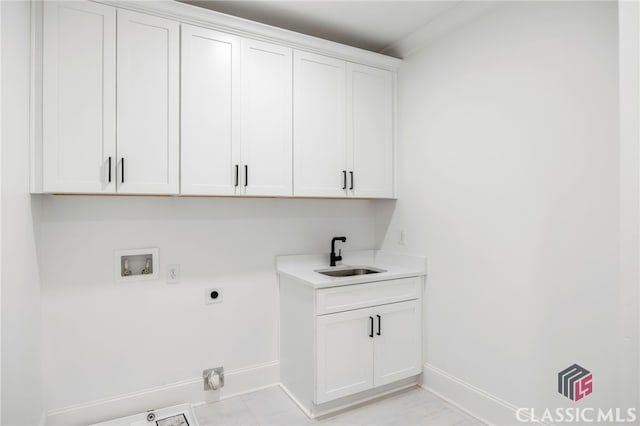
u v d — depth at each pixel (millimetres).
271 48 2207
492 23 2031
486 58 2064
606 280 1541
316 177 2350
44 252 1898
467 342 2172
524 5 1865
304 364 2195
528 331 1842
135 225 2129
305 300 2189
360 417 2115
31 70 1647
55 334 1919
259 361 2492
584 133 1613
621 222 1018
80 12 1737
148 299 2156
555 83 1727
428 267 2457
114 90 1803
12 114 1388
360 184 2535
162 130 1906
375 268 2680
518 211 1893
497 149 2002
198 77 1997
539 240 1793
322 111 2379
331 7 2166
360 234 2934
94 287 2020
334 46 2375
